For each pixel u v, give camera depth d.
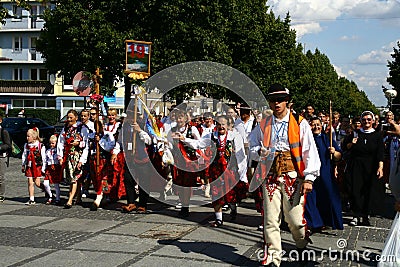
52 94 44.78
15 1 16.12
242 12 30.05
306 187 5.72
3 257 6.57
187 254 6.78
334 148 8.00
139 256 6.66
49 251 6.88
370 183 8.88
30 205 10.55
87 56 20.59
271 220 5.91
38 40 23.44
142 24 21.11
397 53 40.97
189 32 21.19
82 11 20.62
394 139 11.08
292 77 43.12
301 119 5.91
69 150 10.20
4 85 45.62
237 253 6.85
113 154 9.92
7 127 24.48
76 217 9.27
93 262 6.38
